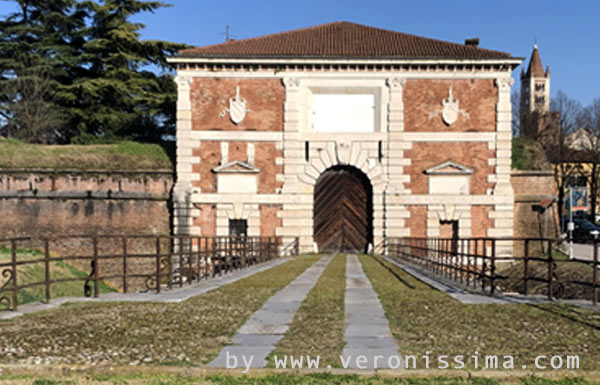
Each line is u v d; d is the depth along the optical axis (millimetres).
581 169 62688
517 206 32531
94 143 42000
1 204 30906
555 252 31922
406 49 33188
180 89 31797
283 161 31984
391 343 7176
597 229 45531
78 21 47719
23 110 43219
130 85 45344
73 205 31094
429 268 20938
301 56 31656
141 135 46438
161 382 5555
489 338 7465
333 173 33344
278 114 32062
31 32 46188
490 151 31781
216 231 31781
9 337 7367
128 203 31281
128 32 44469
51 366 5891
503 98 31625
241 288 13430
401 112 31953
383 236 32062
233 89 31984
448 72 31906
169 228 31578
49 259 10742
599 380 5660
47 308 9922
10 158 31516
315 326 8336
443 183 31906
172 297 11523
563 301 10922
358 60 31734
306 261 25078
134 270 30891
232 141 31891
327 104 32406
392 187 31938
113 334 7617
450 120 31797
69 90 44094
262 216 32031
